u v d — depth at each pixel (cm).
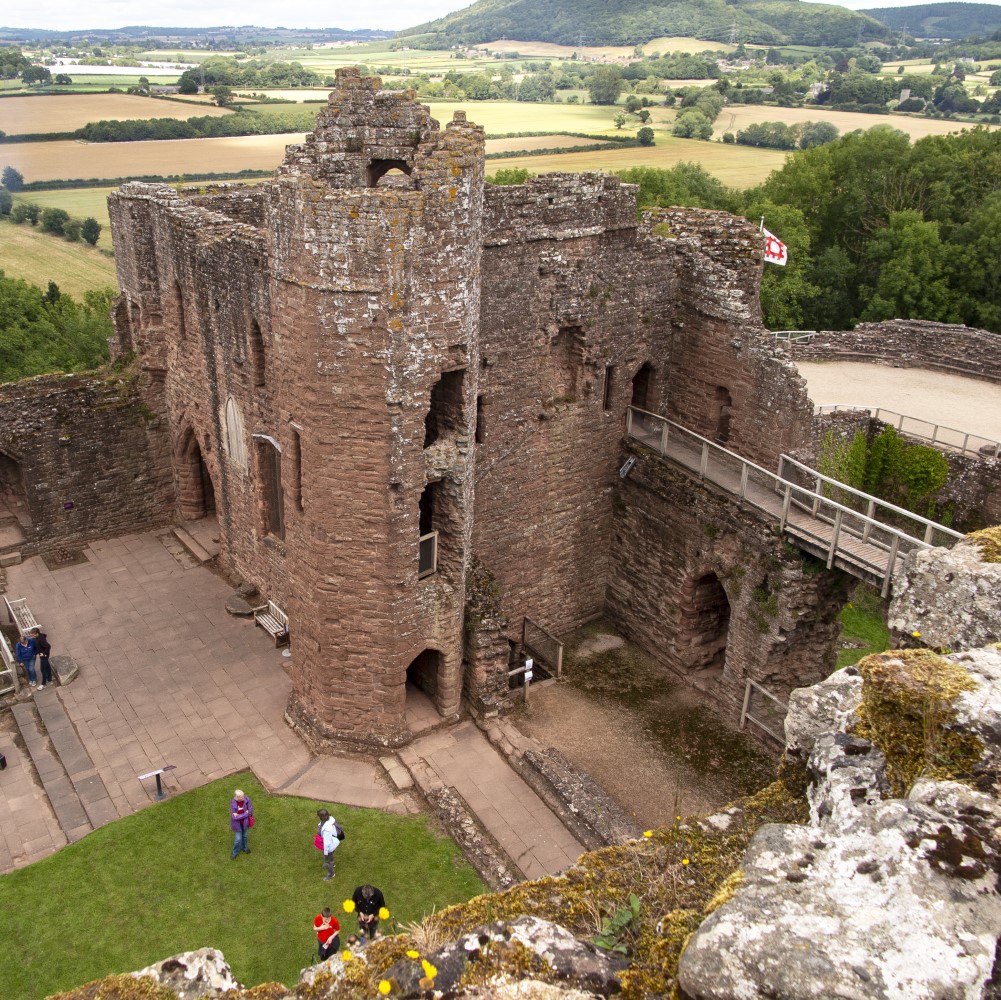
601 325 2281
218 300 2259
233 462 2458
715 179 5934
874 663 659
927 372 3725
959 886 490
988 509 2817
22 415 2648
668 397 2545
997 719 593
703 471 2269
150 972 617
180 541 2894
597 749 2086
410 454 1703
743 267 2509
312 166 1920
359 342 1596
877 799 602
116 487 2872
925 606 869
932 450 2931
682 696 2309
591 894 653
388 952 588
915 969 446
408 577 1808
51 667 2206
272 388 2138
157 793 1842
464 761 1950
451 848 1736
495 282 2028
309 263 1567
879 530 1853
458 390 1791
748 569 2077
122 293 2856
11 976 1462
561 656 2355
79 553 2814
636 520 2448
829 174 5512
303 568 1852
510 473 2259
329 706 1936
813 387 3466
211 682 2211
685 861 675
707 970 475
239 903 1605
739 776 2019
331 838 1627
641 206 5009
